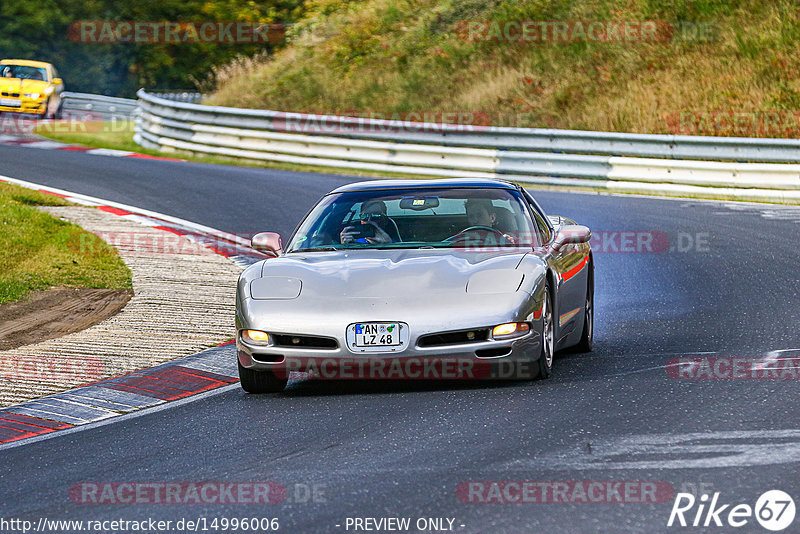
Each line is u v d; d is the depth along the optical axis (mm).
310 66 111750
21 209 54312
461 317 23203
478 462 17797
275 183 70875
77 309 36312
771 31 94062
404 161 78688
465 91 98438
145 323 33625
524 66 98625
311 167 83062
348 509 15672
